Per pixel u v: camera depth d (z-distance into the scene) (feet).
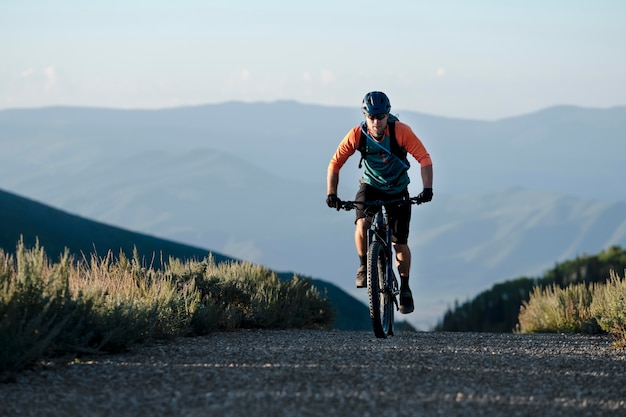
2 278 35.86
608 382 30.27
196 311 51.67
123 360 35.55
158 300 47.70
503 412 24.39
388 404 25.21
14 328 31.94
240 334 52.85
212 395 26.84
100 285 44.70
